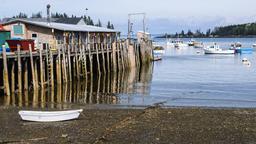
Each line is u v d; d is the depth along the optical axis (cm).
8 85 3353
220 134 2091
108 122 2314
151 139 1975
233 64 8250
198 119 2422
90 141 1914
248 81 5284
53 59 4388
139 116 2488
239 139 2011
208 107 2980
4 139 1950
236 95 4000
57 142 1895
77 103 3281
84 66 4966
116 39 6806
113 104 3222
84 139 1947
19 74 3491
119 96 3803
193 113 2605
